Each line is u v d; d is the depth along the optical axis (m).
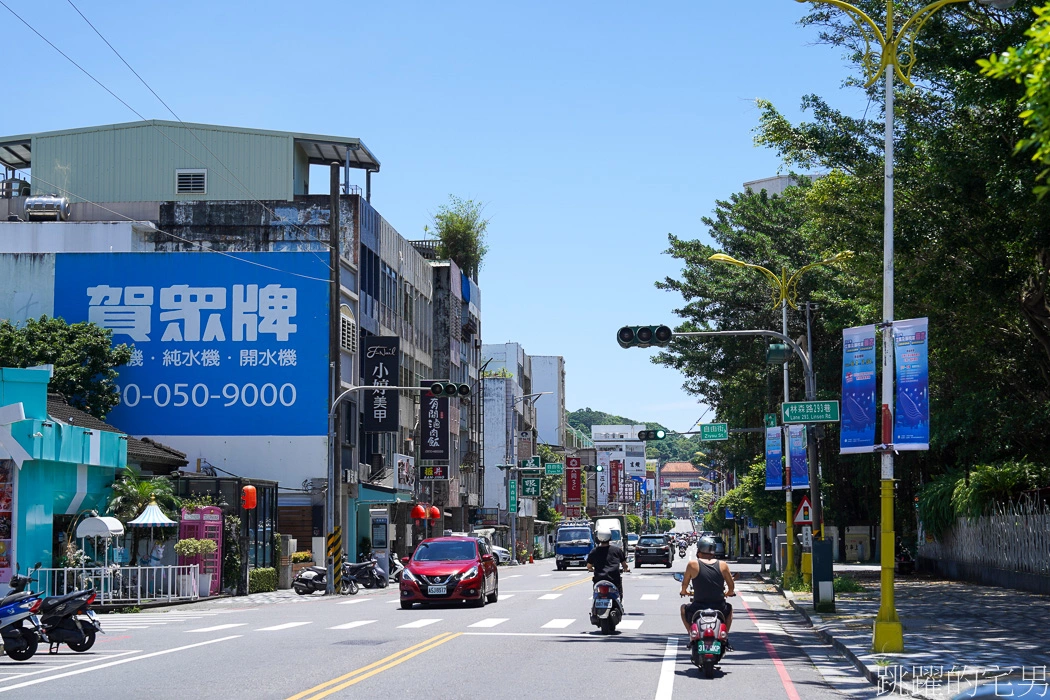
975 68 21.41
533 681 13.16
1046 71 8.66
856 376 18.11
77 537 29.64
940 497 41.59
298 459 45.00
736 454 59.22
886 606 16.03
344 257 49.31
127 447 35.53
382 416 49.97
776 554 46.53
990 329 27.70
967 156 22.56
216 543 33.88
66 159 51.28
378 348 50.41
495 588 30.03
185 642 18.56
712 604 14.33
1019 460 36.53
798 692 12.48
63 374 41.41
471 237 76.94
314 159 54.12
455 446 70.44
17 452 27.42
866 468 49.78
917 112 25.67
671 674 14.01
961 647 16.14
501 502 91.75
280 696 11.84
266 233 48.88
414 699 11.62
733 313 51.44
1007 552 33.16
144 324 45.38
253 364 45.31
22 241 46.62
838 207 27.88
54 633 16.89
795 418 25.58
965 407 33.97
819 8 25.78
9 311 45.34
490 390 93.12
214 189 50.88
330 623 22.72
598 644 17.86
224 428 45.06
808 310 39.41
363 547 52.28
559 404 132.38
